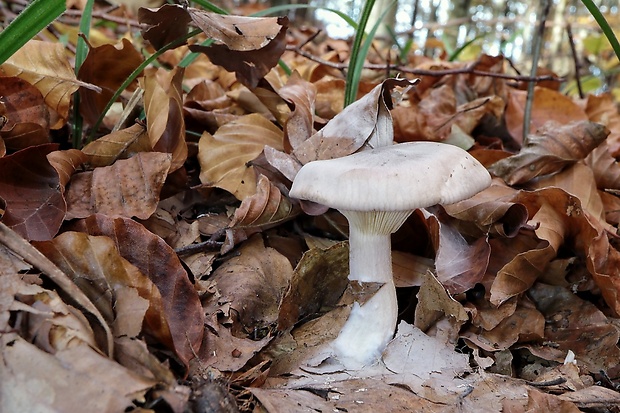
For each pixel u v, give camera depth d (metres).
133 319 0.18
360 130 0.24
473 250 0.27
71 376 0.16
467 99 0.45
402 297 0.27
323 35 0.87
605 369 0.24
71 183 0.25
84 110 0.29
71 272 0.20
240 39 0.26
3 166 0.23
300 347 0.23
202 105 0.34
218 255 0.26
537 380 0.23
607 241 0.26
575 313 0.26
